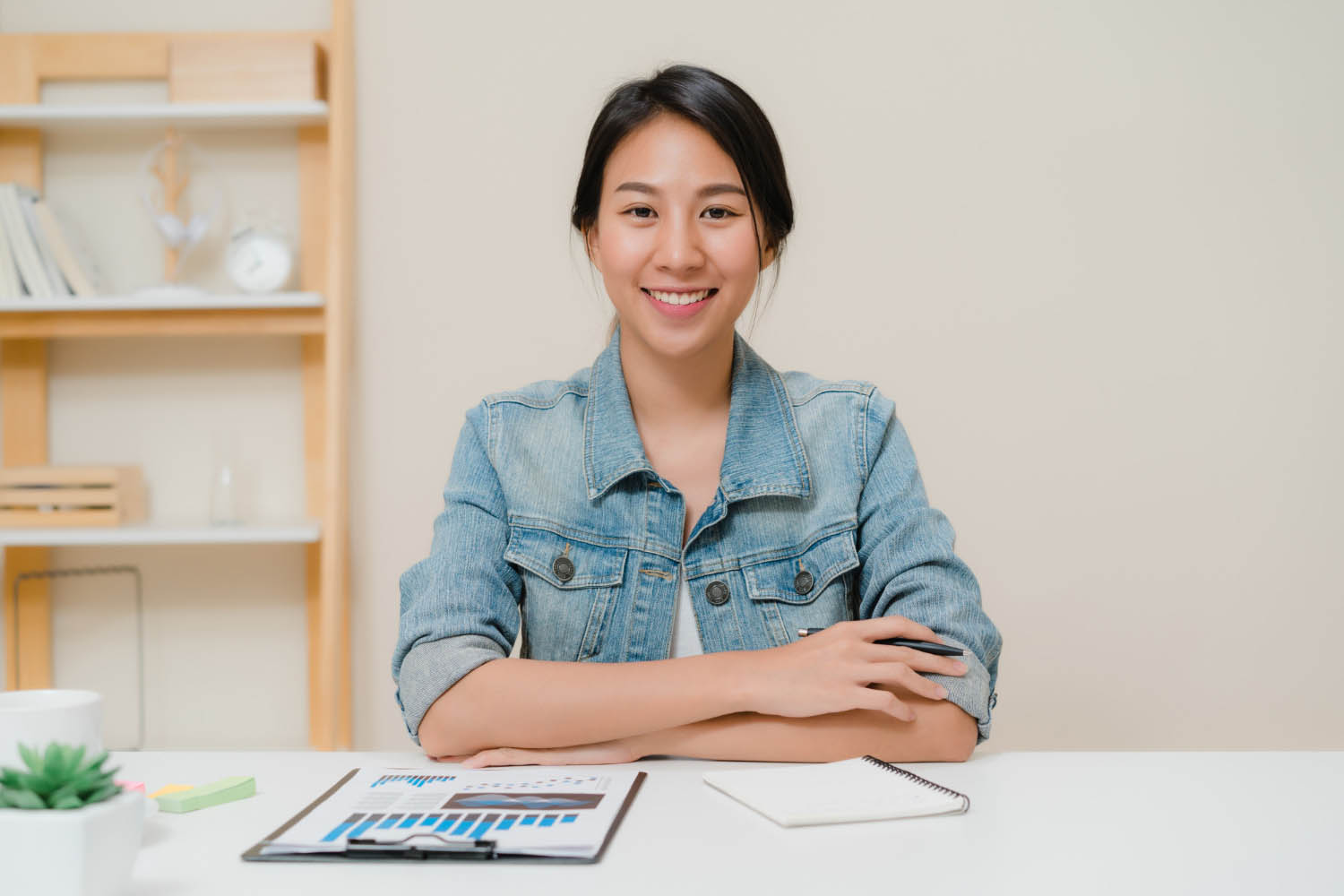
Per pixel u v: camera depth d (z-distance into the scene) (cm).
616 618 119
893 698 94
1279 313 238
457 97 240
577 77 240
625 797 81
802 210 239
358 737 241
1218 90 237
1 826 55
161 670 244
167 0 241
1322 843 71
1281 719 240
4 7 240
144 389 244
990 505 240
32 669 240
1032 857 69
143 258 242
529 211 241
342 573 228
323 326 227
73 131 241
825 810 76
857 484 124
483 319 242
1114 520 239
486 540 119
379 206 240
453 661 101
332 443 223
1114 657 239
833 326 239
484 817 75
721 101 111
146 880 66
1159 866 67
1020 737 239
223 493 229
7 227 222
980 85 238
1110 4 236
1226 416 239
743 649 120
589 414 125
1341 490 238
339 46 224
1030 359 239
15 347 239
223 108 221
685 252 110
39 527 220
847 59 238
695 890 64
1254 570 239
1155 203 238
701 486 124
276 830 74
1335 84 236
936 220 238
